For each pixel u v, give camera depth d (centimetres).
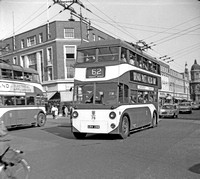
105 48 1180
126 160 720
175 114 2723
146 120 1491
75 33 3994
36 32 4316
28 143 1102
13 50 4659
